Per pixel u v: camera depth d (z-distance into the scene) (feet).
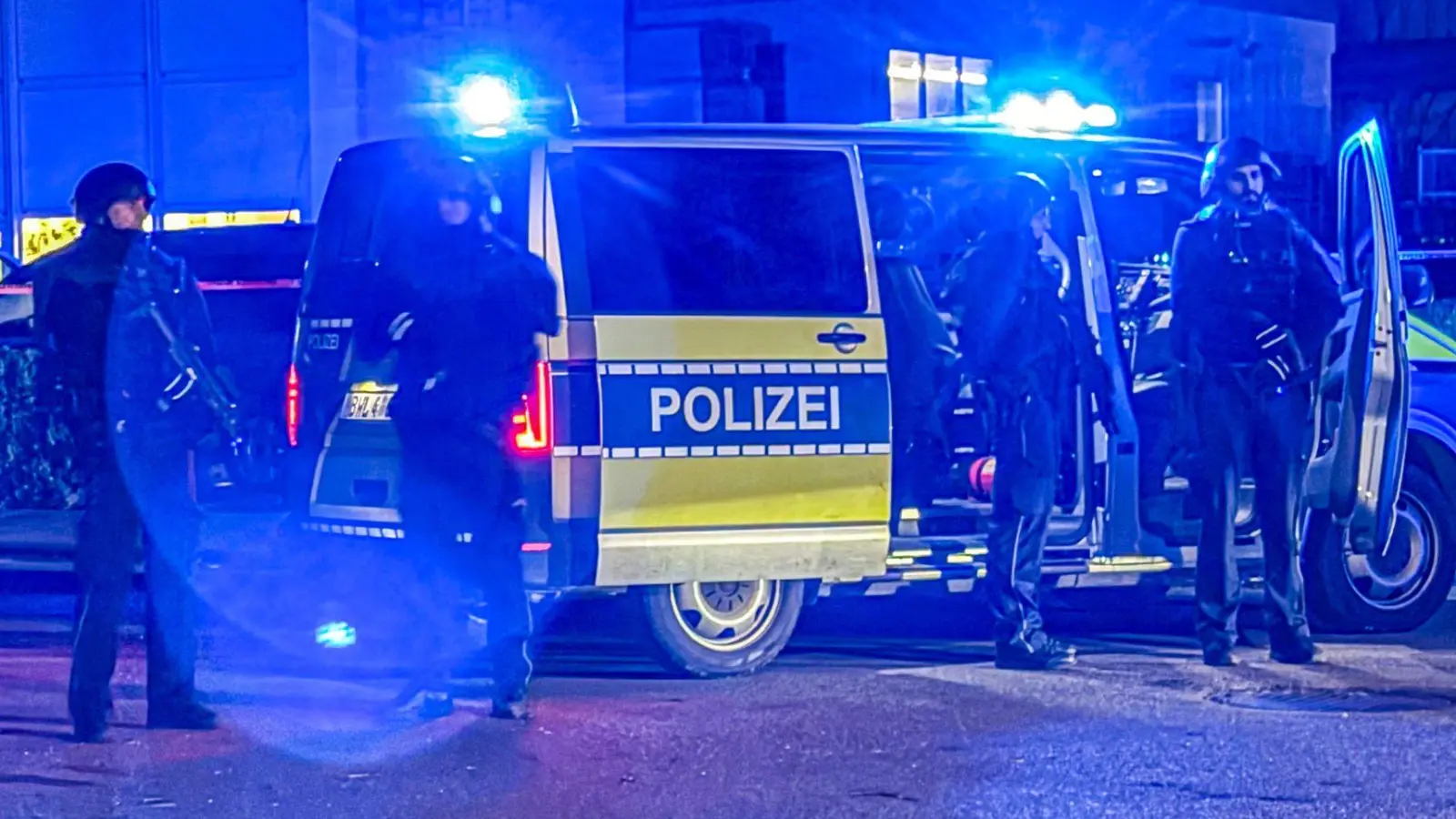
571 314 32.37
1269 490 36.17
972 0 80.12
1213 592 36.09
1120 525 37.47
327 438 34.76
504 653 31.14
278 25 89.10
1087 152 37.91
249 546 39.68
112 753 28.91
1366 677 35.01
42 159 94.73
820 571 34.12
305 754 28.84
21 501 42.93
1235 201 35.55
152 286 29.55
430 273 31.07
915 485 37.11
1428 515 40.57
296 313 40.63
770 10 77.66
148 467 29.50
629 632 36.40
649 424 32.65
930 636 40.01
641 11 79.61
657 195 33.45
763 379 33.55
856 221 34.71
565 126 33.47
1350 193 38.09
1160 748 29.12
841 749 29.09
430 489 31.14
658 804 25.96
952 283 35.19
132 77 92.48
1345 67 98.73
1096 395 36.50
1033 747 29.17
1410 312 42.75
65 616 42.50
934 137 36.14
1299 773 27.61
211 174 90.84
